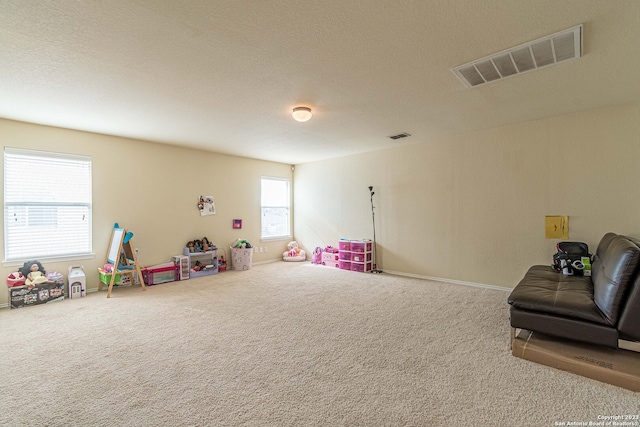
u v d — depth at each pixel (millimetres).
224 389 1878
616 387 1854
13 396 1817
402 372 2059
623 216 3289
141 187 4777
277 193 6957
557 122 3684
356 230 5984
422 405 1706
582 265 3125
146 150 4836
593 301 2189
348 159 6090
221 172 5855
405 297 3877
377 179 5621
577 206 3568
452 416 1609
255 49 2129
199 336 2684
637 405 1681
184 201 5305
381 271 5547
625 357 2012
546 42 2053
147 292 4203
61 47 2070
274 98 3041
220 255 5805
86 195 4258
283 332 2762
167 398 1791
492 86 2779
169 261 5055
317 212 6691
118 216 4539
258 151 5688
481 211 4340
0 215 3605
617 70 2457
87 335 2719
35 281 3654
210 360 2248
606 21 1815
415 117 3691
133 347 2473
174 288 4426
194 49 2121
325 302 3682
